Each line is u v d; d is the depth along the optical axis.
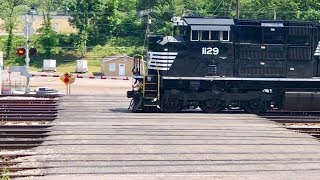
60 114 32.56
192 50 34.56
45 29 123.25
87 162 20.69
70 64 112.12
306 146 24.42
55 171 19.34
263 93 34.84
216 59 34.59
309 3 102.00
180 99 34.47
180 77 34.47
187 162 20.94
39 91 58.62
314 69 35.06
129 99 42.25
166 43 34.47
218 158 21.70
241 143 24.69
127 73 101.38
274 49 34.75
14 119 30.05
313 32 34.97
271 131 27.89
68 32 127.19
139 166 20.20
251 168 20.19
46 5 140.25
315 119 31.95
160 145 23.89
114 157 21.58
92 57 115.62
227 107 34.97
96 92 66.75
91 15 122.94
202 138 25.56
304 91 34.94
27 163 20.38
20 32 124.81
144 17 120.62
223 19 34.97
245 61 34.66
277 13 100.94
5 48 117.88
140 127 28.08
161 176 18.81
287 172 19.70
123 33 123.12
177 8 116.75
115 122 29.61
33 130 26.38
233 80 34.66
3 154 21.58
